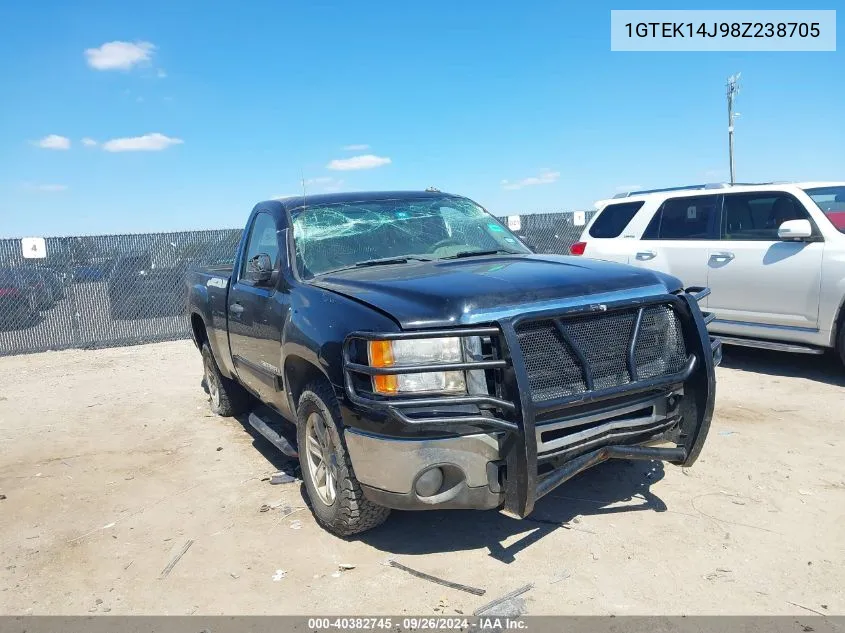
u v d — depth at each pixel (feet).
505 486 10.89
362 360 11.05
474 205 18.60
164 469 17.79
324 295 12.85
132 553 13.09
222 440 19.99
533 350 11.00
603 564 11.60
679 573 11.23
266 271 15.16
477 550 12.32
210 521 14.32
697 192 26.48
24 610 11.27
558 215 51.08
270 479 16.49
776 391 21.67
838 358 25.32
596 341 11.62
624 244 28.71
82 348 41.11
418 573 11.62
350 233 15.84
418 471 10.69
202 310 21.17
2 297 39.45
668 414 12.54
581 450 11.33
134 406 25.20
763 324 24.06
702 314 13.39
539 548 12.25
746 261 24.17
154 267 42.42
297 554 12.58
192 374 31.14
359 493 12.06
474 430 10.68
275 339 14.67
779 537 12.26
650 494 14.28
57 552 13.32
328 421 12.31
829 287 21.89
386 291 11.91
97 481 17.16
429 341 10.84
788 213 23.53
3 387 30.48
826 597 10.42
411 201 17.57
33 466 18.60
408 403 10.47
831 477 14.71
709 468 15.49
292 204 16.72
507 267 13.07
